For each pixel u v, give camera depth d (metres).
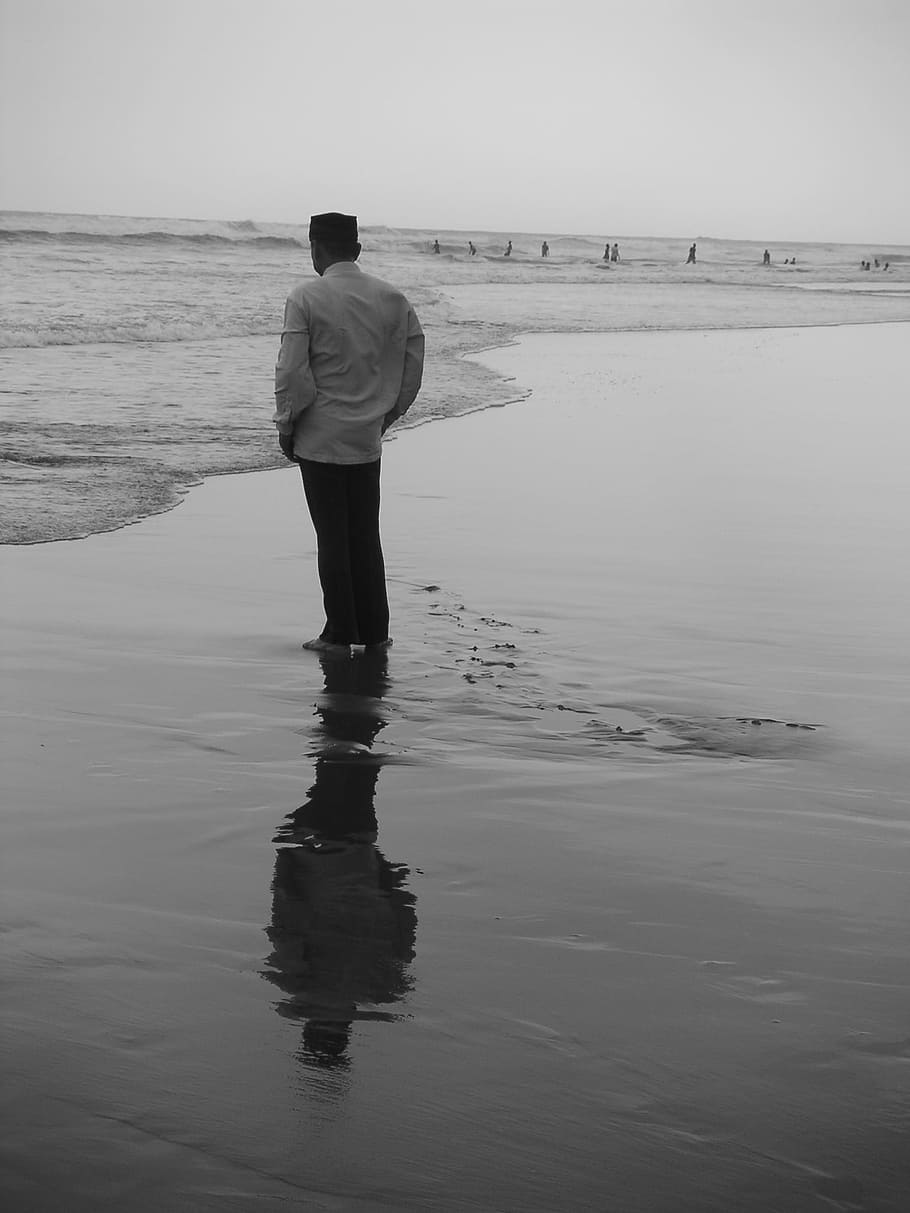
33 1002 2.08
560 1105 1.83
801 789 3.31
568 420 11.83
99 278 33.84
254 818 3.00
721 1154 1.73
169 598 5.35
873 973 2.29
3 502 7.19
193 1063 1.91
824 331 27.42
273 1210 1.59
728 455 10.06
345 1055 1.95
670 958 2.32
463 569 6.11
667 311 33.78
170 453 9.05
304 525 7.01
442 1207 1.61
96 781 3.22
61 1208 1.58
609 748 3.62
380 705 3.98
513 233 167.25
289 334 4.59
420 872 2.71
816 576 6.10
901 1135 1.78
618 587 5.80
